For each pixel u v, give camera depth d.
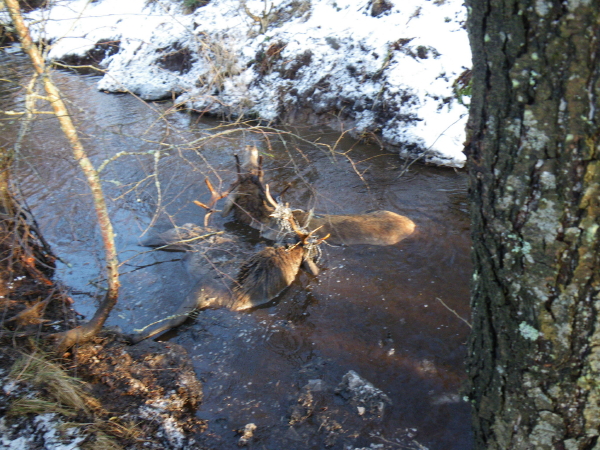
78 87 13.12
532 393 2.41
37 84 3.85
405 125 9.47
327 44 11.26
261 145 9.90
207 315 5.77
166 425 4.20
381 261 6.64
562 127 1.95
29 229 5.87
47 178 8.45
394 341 5.27
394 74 9.98
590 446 2.43
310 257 6.64
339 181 8.61
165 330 5.49
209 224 7.71
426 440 4.14
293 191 8.34
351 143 9.94
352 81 10.55
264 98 11.16
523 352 2.36
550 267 2.15
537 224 2.12
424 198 8.02
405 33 10.48
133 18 14.70
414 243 6.95
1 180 5.22
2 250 5.24
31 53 3.75
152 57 13.08
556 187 2.04
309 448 4.09
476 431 2.85
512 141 2.09
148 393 4.49
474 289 2.55
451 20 10.51
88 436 3.84
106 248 4.37
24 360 4.33
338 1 12.27
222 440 4.18
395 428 4.26
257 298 5.99
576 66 1.85
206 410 4.49
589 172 1.97
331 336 5.40
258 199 7.63
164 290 6.18
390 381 4.76
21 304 5.06
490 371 2.57
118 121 10.88
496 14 1.95
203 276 6.26
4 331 4.62
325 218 7.34
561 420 2.39
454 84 9.56
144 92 12.44
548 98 1.94
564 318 2.21
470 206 2.40
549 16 1.83
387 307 5.79
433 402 4.51
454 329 5.39
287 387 4.73
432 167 8.88
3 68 4.82
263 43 11.83
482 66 2.09
